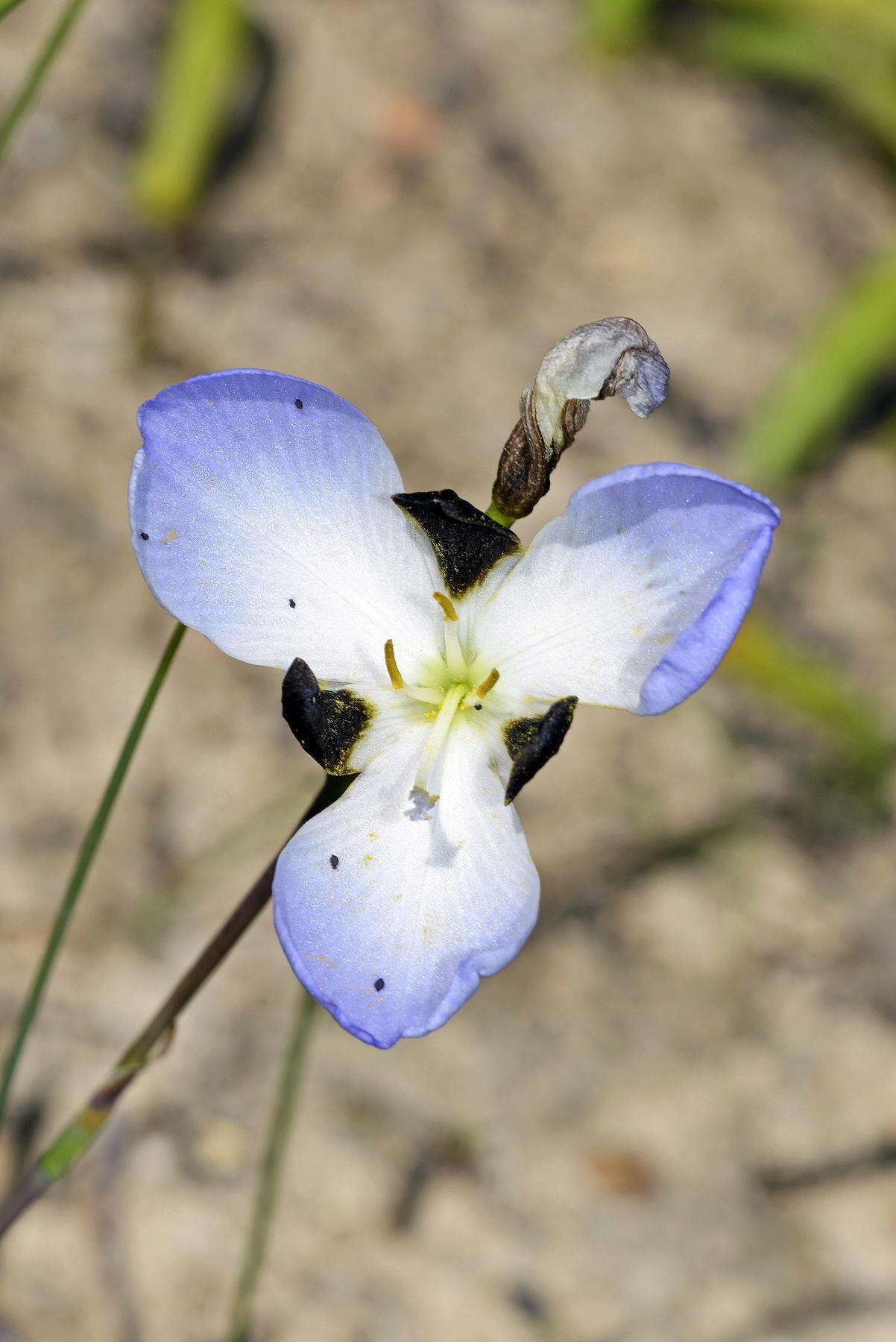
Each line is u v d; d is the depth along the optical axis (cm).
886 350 51
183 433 24
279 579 25
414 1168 33
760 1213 35
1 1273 31
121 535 44
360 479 24
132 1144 32
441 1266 32
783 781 44
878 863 43
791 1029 39
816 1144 36
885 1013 40
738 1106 37
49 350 48
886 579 50
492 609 25
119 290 50
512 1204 33
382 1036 24
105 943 36
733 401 53
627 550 24
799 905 42
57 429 46
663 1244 33
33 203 52
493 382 51
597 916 40
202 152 53
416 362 51
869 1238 34
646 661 24
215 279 52
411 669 25
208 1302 31
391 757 25
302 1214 32
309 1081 34
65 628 41
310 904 24
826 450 53
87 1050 34
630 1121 36
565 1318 32
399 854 24
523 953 39
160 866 38
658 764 44
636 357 24
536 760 24
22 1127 32
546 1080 36
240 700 42
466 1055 36
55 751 39
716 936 41
